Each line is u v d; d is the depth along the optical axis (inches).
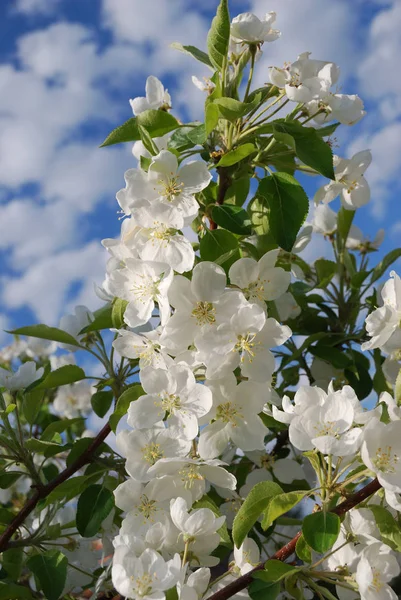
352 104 28.8
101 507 28.8
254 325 25.7
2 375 31.5
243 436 26.3
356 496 24.1
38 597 30.5
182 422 26.1
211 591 26.5
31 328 31.0
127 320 26.7
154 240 26.3
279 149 28.4
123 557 23.6
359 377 33.6
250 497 24.8
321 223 37.2
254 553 26.6
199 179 26.4
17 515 30.2
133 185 26.3
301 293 34.5
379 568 24.7
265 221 28.6
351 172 31.4
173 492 26.2
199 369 26.9
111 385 30.9
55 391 39.9
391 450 23.9
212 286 25.9
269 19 28.3
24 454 30.2
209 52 27.6
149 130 27.9
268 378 26.0
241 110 26.9
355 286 35.0
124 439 26.2
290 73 28.0
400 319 26.0
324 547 23.4
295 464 32.1
